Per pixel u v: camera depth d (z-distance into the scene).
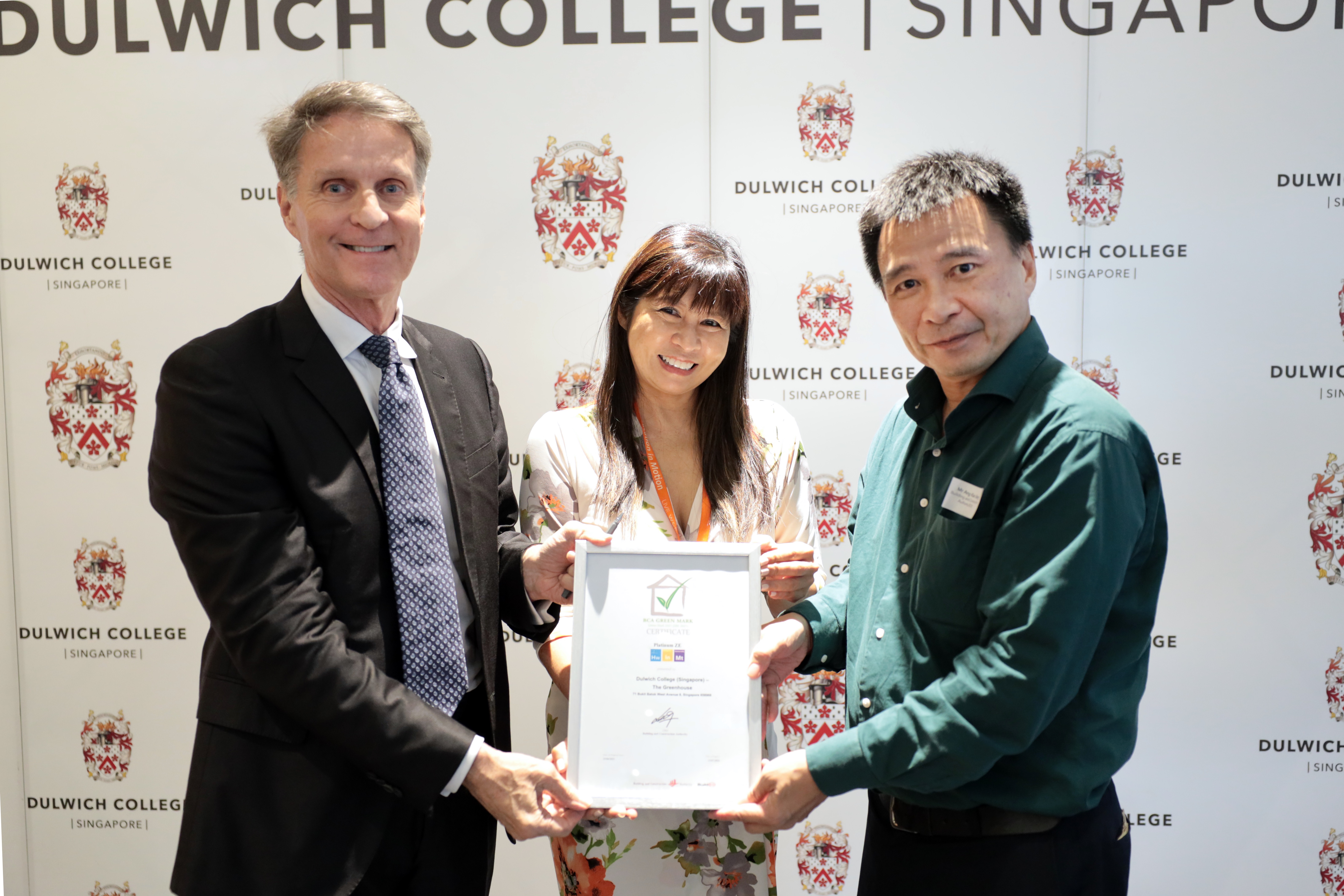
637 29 2.50
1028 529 1.29
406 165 1.50
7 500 2.62
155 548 2.62
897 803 1.48
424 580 1.48
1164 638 2.60
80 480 2.62
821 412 2.61
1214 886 2.62
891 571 1.52
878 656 1.50
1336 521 2.56
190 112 2.52
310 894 1.39
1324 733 2.59
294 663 1.37
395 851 1.51
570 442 1.75
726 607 1.53
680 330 1.65
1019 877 1.35
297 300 1.53
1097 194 2.52
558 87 2.52
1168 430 2.57
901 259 1.39
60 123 2.53
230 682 1.45
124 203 2.55
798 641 1.63
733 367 1.74
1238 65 2.48
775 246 2.56
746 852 1.65
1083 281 2.54
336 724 1.37
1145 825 2.62
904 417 1.67
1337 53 2.47
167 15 2.50
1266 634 2.58
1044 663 1.25
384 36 2.50
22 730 2.65
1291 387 2.55
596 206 2.54
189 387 1.42
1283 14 2.47
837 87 2.51
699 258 1.65
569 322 2.57
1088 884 1.39
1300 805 2.60
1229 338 2.54
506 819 1.43
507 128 2.52
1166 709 2.61
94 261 2.57
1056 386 1.37
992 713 1.26
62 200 2.55
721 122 2.52
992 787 1.37
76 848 2.67
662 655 1.52
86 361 2.59
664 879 1.64
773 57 2.51
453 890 1.57
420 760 1.38
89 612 2.64
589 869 1.62
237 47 2.50
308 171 1.46
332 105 1.46
